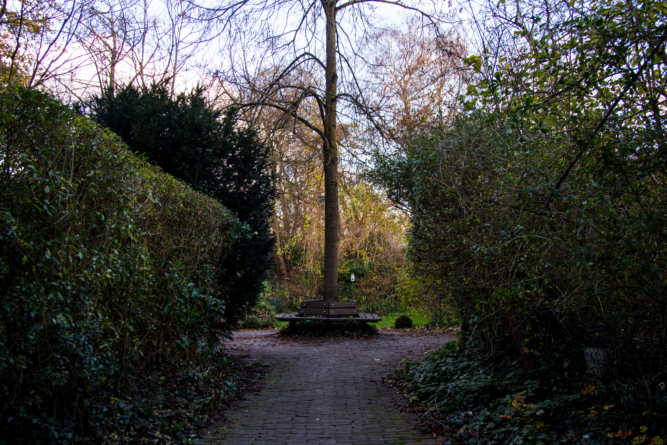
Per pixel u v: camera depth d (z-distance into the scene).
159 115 7.26
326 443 4.05
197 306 5.87
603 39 2.95
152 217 4.68
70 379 3.29
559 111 3.72
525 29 3.56
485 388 4.75
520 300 4.10
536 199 3.61
